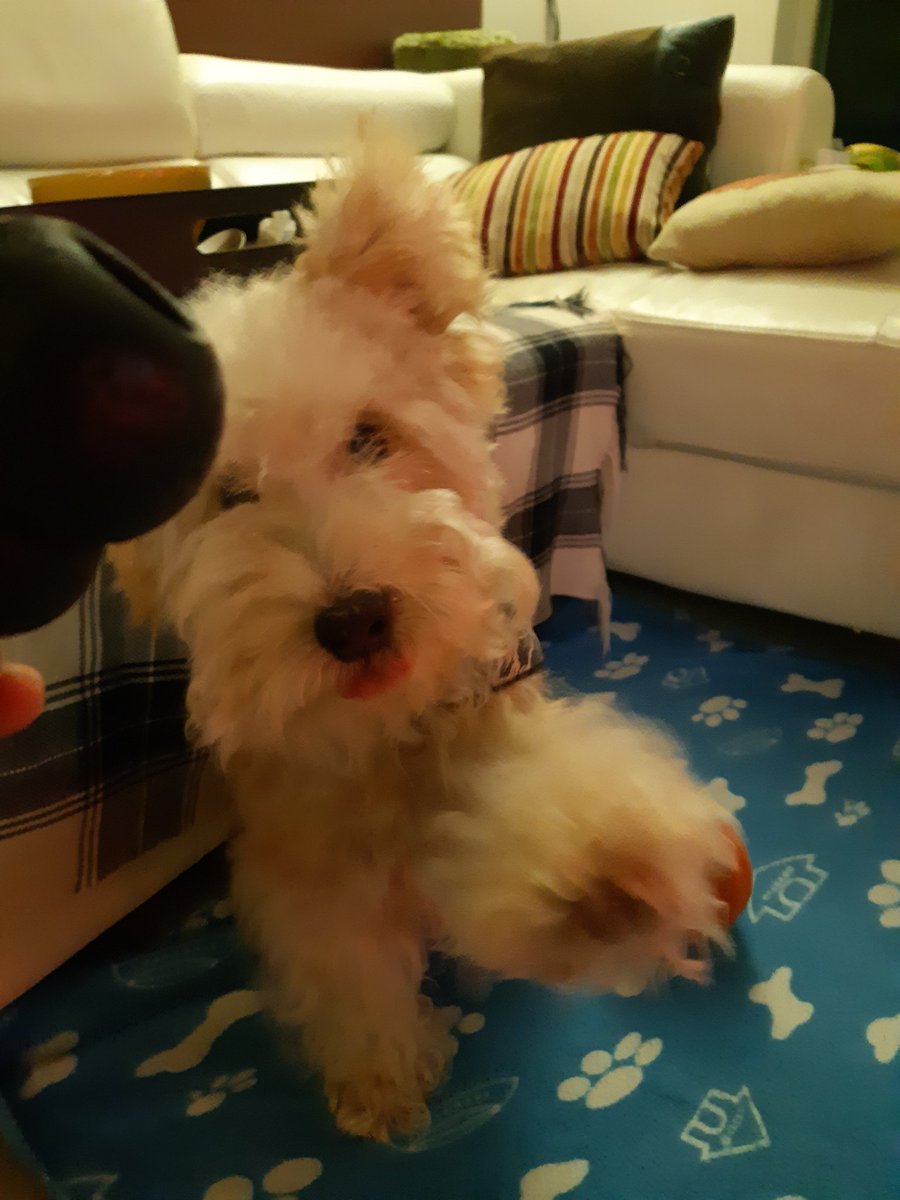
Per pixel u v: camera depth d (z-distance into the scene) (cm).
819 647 159
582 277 186
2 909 91
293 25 264
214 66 225
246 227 150
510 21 331
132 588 88
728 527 163
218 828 117
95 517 25
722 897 92
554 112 221
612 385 157
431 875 79
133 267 27
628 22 301
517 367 134
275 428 75
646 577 178
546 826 70
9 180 186
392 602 71
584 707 96
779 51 276
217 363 27
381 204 84
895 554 147
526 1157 83
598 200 193
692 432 158
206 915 113
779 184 160
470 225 89
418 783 87
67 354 23
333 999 89
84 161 203
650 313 154
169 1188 83
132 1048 97
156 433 24
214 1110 90
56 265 23
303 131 236
